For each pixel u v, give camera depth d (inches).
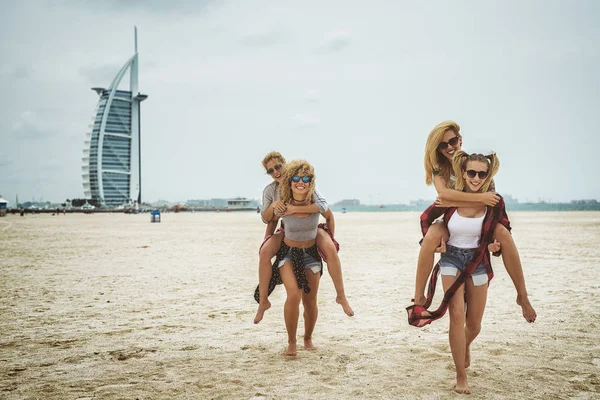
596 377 162.6
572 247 634.8
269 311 277.3
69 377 167.2
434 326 238.1
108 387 156.8
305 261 192.9
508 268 156.7
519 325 235.5
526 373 167.2
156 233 1109.1
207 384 158.6
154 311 277.3
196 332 229.8
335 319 254.2
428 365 177.5
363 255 573.6
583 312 261.0
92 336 222.8
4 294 331.6
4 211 2920.8
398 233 1037.8
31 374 170.7
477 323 159.8
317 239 190.9
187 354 193.9
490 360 181.9
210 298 316.2
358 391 151.2
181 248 696.4
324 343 208.8
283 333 227.5
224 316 264.2
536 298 301.3
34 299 313.7
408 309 157.2
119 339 217.5
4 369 176.2
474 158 152.8
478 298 158.1
